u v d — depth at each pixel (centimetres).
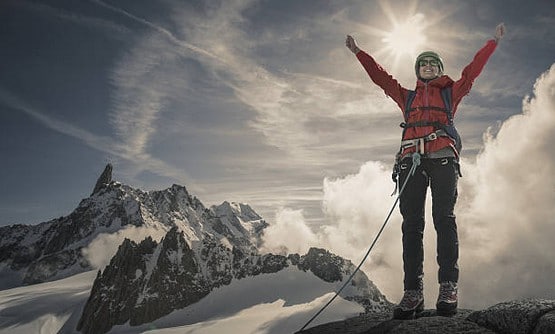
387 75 303
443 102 285
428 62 298
